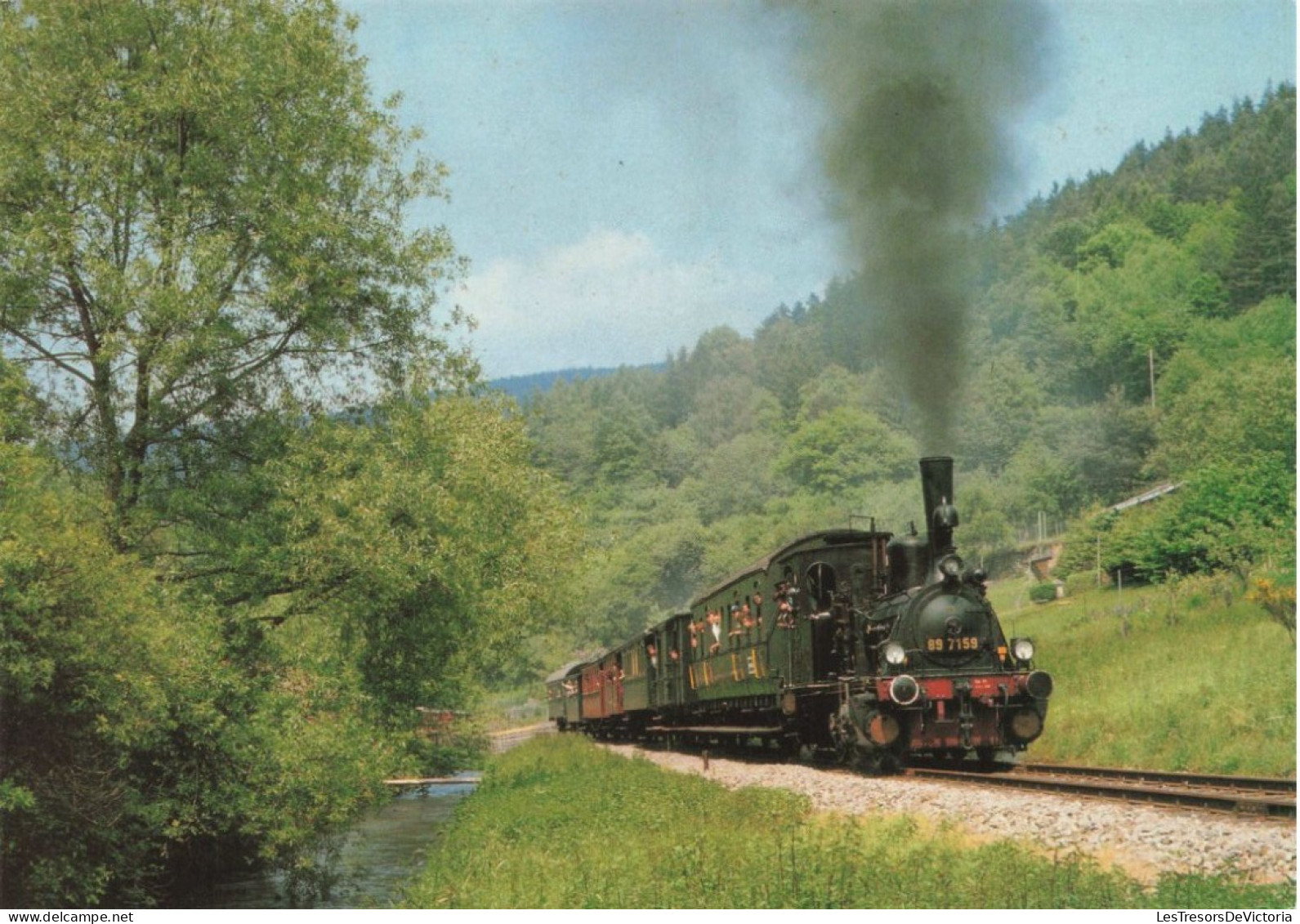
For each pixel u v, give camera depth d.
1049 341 110.25
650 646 36.38
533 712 87.69
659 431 182.25
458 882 15.44
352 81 21.52
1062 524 84.25
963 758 21.09
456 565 21.70
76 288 19.61
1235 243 111.75
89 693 14.90
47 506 15.20
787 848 12.85
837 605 21.88
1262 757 17.89
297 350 21.27
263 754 17.67
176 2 20.11
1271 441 54.56
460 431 24.83
